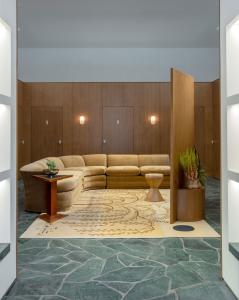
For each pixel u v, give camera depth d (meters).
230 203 2.65
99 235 4.21
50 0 6.86
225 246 2.76
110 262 3.26
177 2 7.00
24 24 8.30
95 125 10.16
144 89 10.16
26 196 5.69
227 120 2.67
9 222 2.65
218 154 9.71
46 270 3.05
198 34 9.17
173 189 4.82
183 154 5.15
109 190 7.86
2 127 2.63
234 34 2.65
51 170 5.30
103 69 10.59
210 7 7.27
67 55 10.57
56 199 5.27
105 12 7.53
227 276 2.70
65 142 10.17
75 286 2.71
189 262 3.25
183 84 5.19
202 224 4.78
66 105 10.16
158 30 8.81
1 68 2.65
